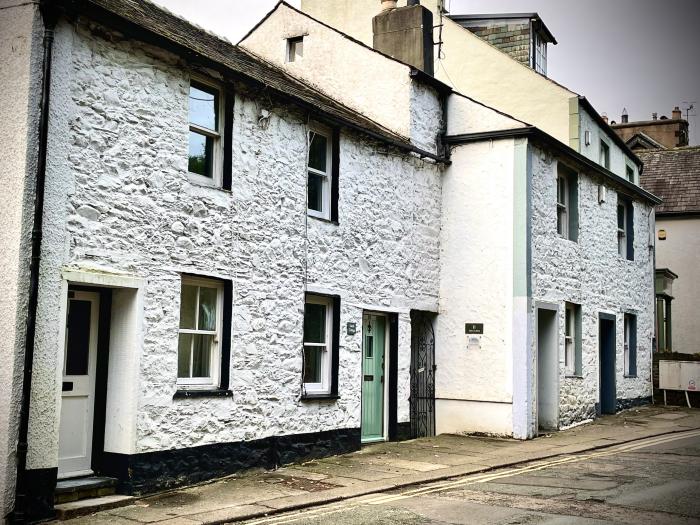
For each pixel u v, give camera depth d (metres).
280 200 10.87
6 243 7.39
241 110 10.25
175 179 9.17
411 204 14.05
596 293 17.83
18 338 7.25
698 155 31.95
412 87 14.23
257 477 9.80
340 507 8.27
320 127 12.12
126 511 7.80
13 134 7.50
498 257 14.33
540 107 19.56
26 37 7.56
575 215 16.91
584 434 14.76
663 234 30.42
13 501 7.14
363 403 12.96
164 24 10.38
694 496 8.58
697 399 20.56
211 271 9.61
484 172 14.65
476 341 14.34
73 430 8.38
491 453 12.10
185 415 9.12
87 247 8.05
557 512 7.81
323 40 15.45
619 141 22.38
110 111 8.41
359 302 12.51
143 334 8.63
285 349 10.78
